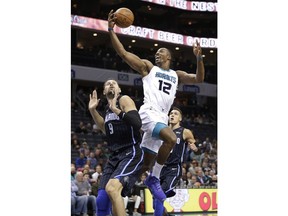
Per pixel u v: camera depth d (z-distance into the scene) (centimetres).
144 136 540
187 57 2558
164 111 539
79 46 2403
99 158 1418
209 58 2519
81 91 2086
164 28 2536
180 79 576
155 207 626
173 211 1206
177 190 1223
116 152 488
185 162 1527
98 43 2441
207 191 1280
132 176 471
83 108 2034
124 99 481
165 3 2017
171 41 2017
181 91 2291
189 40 2066
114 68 2212
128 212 1110
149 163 548
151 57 2447
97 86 2262
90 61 2162
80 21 1805
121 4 2506
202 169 1500
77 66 2047
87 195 1033
